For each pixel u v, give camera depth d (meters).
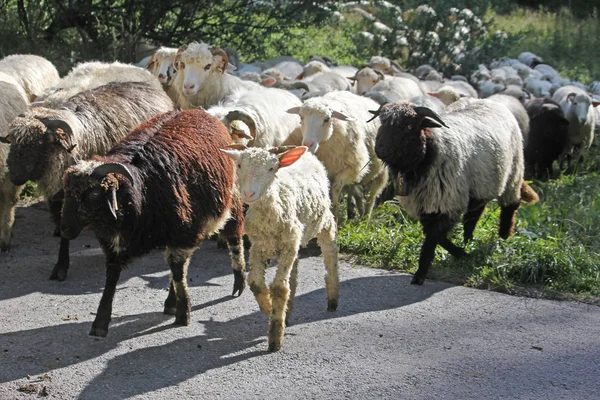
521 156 8.38
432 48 18.66
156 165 5.88
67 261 7.53
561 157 13.34
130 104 8.24
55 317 6.43
